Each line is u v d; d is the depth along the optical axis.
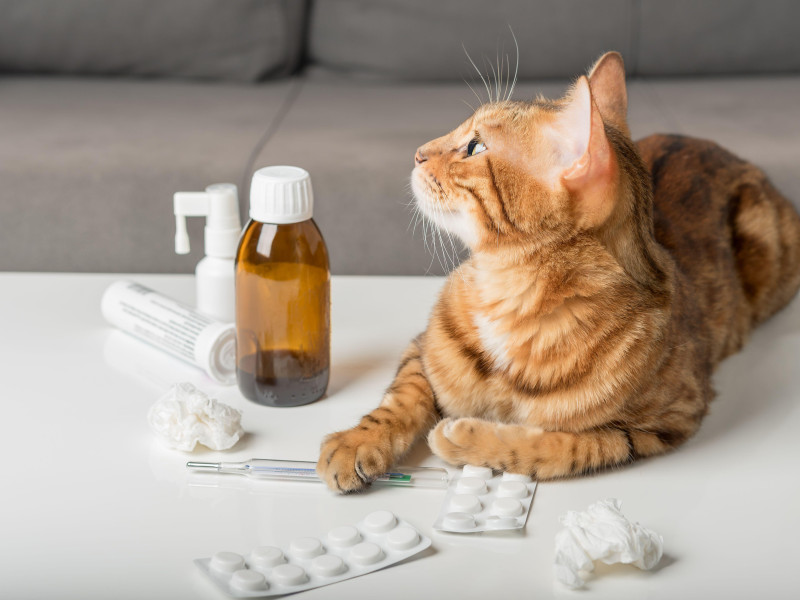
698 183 1.29
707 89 2.14
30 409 0.99
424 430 0.97
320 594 0.71
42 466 0.89
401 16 2.20
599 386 0.91
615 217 0.91
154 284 1.31
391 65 2.21
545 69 2.19
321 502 0.84
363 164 1.74
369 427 0.91
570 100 0.95
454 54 2.19
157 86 2.15
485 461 0.89
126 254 1.77
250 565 0.74
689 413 0.95
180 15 2.13
